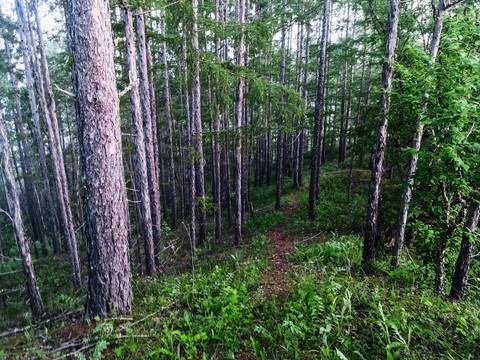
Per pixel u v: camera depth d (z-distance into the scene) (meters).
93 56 4.23
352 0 12.01
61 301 6.90
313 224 13.16
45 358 3.61
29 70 14.11
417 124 6.32
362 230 10.98
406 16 8.59
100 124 4.37
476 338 3.90
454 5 5.82
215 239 14.95
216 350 3.89
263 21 8.91
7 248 19.20
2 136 5.67
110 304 4.59
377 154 7.11
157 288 6.36
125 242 4.82
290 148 24.92
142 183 9.41
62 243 19.45
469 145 4.07
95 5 4.22
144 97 10.20
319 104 13.99
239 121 11.42
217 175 14.87
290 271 7.64
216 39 13.73
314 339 4.10
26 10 10.24
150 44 14.59
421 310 4.86
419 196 5.32
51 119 10.91
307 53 19.56
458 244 5.52
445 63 4.89
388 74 6.60
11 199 5.59
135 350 3.73
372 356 3.71
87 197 4.46
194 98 10.42
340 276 6.85
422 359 3.60
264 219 15.95
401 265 7.11
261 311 5.21
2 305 6.98
